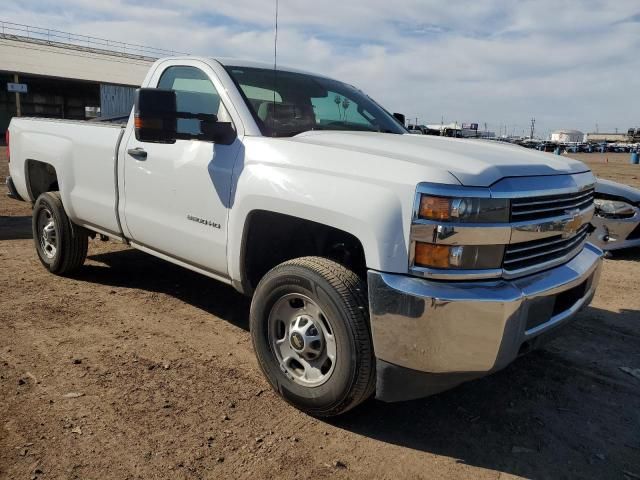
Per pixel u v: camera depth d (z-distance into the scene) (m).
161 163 3.89
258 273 3.52
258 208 3.20
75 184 4.81
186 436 2.79
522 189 2.73
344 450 2.77
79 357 3.60
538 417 3.18
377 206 2.64
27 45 46.47
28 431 2.76
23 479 2.41
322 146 3.07
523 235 2.72
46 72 41.47
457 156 2.83
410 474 2.62
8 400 3.03
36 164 5.53
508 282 2.72
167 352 3.75
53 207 5.03
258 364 3.30
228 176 3.41
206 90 3.81
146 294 4.89
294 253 3.64
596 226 6.98
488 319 2.56
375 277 2.63
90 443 2.69
